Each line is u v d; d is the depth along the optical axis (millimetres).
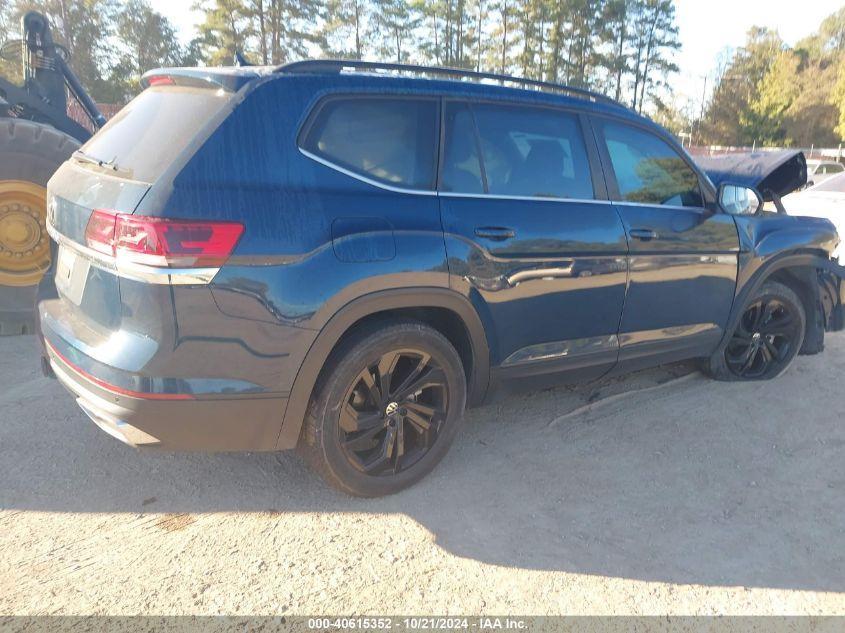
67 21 57438
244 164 2496
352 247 2629
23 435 3443
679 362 4992
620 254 3508
